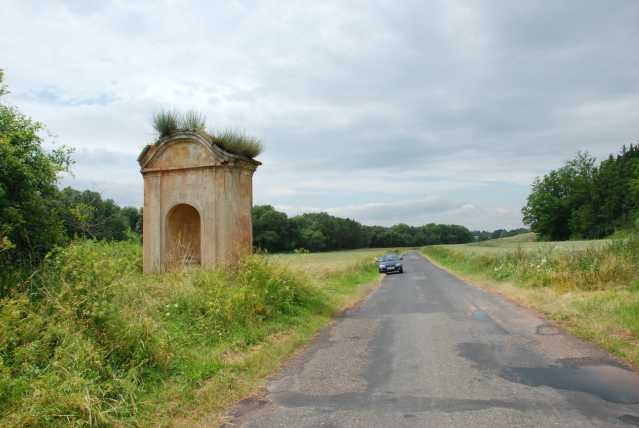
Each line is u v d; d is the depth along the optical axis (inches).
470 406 169.5
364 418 162.9
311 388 202.5
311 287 482.3
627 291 424.5
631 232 597.3
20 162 266.5
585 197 2596.0
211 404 179.6
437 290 618.5
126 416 164.1
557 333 292.8
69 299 210.5
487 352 253.9
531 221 2950.3
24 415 139.4
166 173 470.9
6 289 225.6
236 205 457.4
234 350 264.2
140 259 501.7
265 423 161.9
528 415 157.2
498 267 771.4
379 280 894.4
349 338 313.6
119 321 215.0
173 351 226.1
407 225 6299.2
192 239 520.1
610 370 207.8
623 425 145.5
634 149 2869.1
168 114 464.8
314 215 4126.5
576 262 551.2
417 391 191.2
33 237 277.6
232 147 450.0
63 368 172.4
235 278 426.0
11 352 181.3
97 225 376.8
